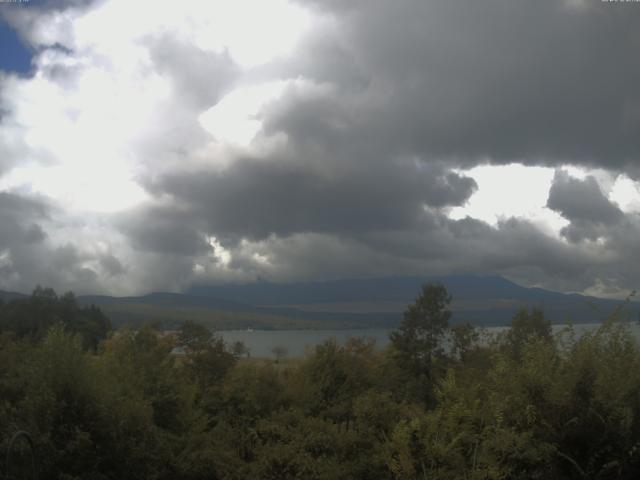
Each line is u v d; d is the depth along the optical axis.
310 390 17.53
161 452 11.77
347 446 10.95
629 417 7.34
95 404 10.46
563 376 8.00
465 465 8.18
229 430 14.23
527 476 7.82
